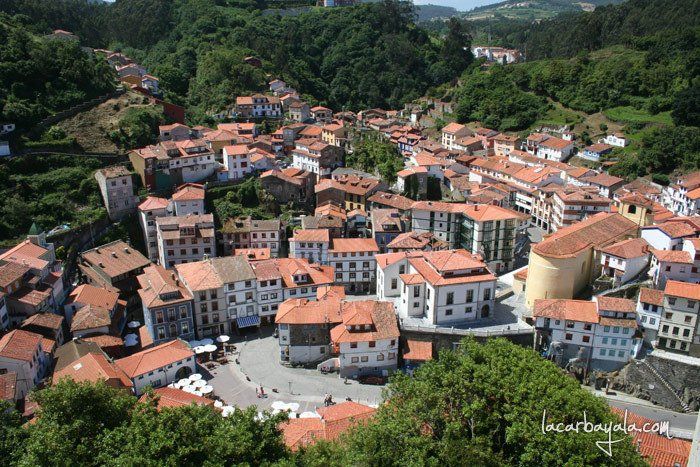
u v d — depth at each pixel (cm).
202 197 16325
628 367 10981
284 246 16162
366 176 19688
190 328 12412
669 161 19100
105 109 19638
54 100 18800
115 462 5159
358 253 14625
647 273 12619
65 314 12044
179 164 17812
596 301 11281
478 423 6781
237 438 5694
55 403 6031
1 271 11369
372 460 6088
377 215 15875
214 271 12925
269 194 17862
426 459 6088
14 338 9900
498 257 14975
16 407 8944
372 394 10712
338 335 11238
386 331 11306
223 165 19038
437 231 15838
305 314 11756
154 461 5203
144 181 17162
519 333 11500
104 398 6231
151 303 11888
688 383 10494
